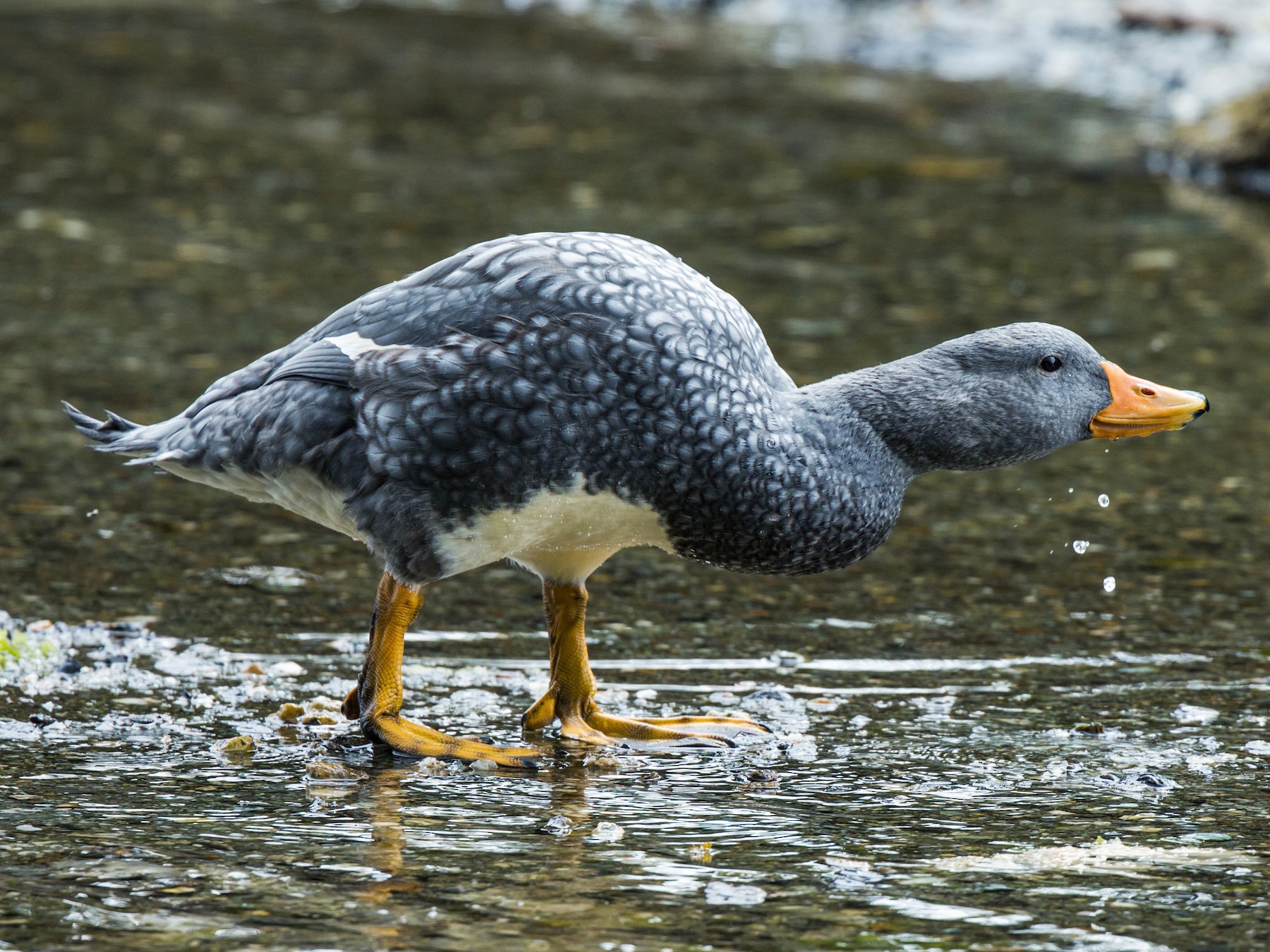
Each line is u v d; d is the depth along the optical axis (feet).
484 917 22.75
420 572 29.63
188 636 34.96
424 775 28.66
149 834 25.44
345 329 30.04
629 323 28.45
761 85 96.22
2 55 96.02
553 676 31.45
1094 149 83.97
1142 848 25.66
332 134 83.05
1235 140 80.79
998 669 34.42
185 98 88.69
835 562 30.09
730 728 31.04
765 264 65.31
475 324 28.73
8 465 44.86
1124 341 57.06
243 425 29.71
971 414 29.73
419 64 98.89
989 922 22.91
